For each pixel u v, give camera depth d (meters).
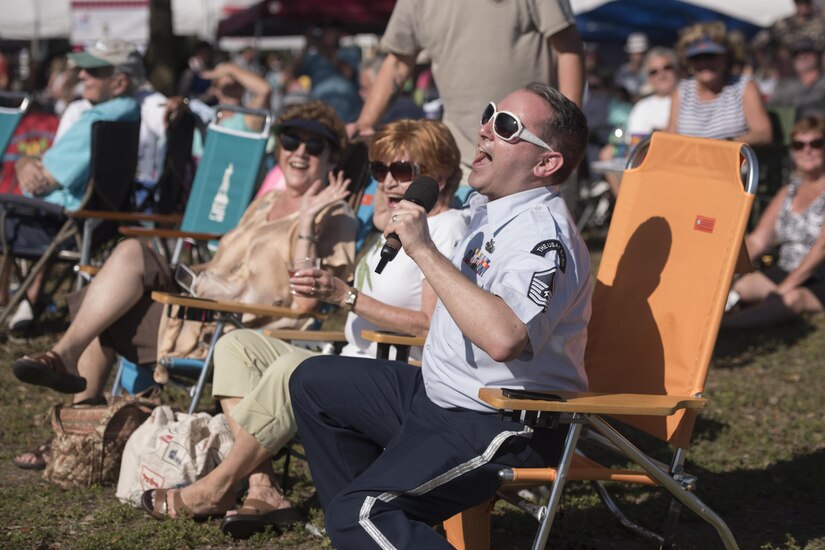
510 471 3.15
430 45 5.41
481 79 5.26
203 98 9.81
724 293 3.48
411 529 2.99
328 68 12.02
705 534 4.15
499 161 3.29
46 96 14.88
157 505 4.05
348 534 3.02
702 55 8.35
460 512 3.31
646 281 3.73
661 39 17.17
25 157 7.20
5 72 11.62
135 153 7.14
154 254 4.82
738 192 3.56
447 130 4.28
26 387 6.11
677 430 3.47
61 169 6.99
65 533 4.00
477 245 3.33
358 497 3.07
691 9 16.97
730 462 5.02
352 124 5.78
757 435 5.40
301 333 4.33
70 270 8.80
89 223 6.82
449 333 3.29
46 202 6.84
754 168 3.51
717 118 8.41
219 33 17.34
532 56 5.24
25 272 8.27
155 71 14.41
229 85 9.39
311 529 4.02
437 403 3.33
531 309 3.01
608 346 3.78
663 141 3.86
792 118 9.44
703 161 3.71
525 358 3.12
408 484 3.09
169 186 7.52
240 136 6.75
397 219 3.12
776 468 4.90
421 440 3.21
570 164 3.32
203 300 4.31
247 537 3.95
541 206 3.25
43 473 4.64
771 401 6.05
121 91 7.23
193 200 6.74
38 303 7.43
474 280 3.28
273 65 20.91
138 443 4.30
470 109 5.32
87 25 14.73
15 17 19.33
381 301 4.17
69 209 7.06
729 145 3.63
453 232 4.15
